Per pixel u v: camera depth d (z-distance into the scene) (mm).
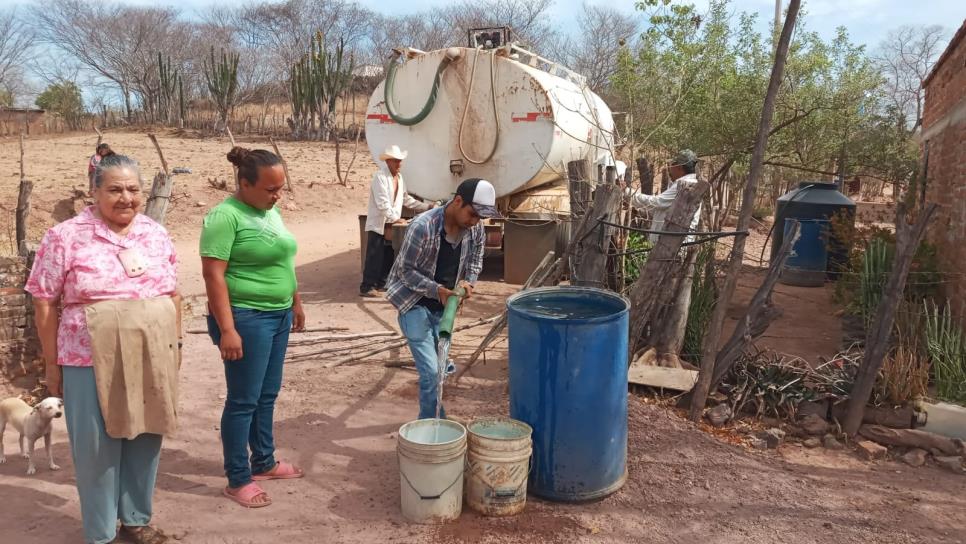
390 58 9305
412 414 5172
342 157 27406
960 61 6992
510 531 3604
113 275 3094
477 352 5883
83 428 3121
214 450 4535
